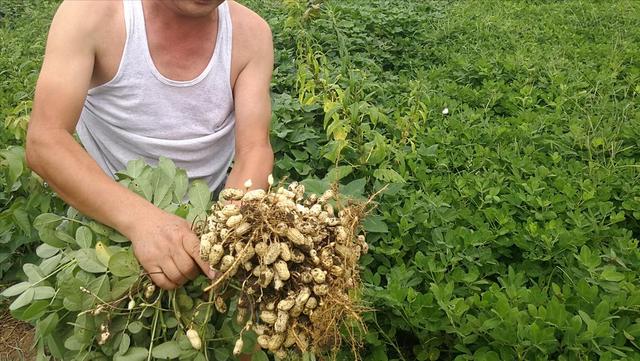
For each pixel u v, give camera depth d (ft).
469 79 7.79
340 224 2.69
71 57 2.94
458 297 3.91
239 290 2.67
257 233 2.47
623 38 9.50
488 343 3.56
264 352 3.03
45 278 2.91
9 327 4.82
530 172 5.28
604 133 5.88
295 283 2.51
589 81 7.50
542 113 6.59
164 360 2.91
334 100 5.84
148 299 2.88
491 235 4.29
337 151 4.68
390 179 4.65
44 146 2.87
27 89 7.21
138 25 3.11
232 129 3.64
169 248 2.73
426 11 11.18
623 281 3.91
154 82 3.23
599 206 4.69
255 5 10.39
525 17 11.07
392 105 6.59
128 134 3.36
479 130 6.02
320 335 2.60
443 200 4.74
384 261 4.26
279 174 5.06
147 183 3.15
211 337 2.90
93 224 2.96
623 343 3.47
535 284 3.98
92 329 2.83
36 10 11.75
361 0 11.25
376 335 3.76
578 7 11.59
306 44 7.88
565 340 3.34
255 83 3.49
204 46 3.29
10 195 4.87
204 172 3.65
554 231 4.31
